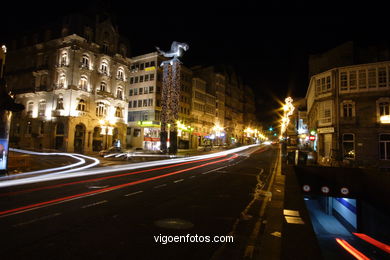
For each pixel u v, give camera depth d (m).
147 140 51.16
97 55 44.34
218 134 72.12
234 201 10.03
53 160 27.42
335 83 29.28
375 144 26.77
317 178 20.09
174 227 6.71
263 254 4.43
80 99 41.25
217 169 21.88
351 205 19.80
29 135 43.12
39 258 4.71
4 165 15.53
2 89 15.32
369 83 27.64
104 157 33.72
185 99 59.00
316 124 32.44
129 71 51.06
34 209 8.02
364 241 16.52
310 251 3.61
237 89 91.69
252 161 31.44
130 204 9.01
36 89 43.06
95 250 5.13
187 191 11.82
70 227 6.46
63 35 41.44
